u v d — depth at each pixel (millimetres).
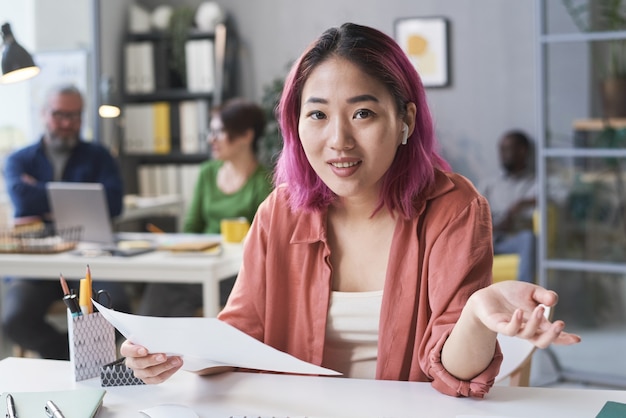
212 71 5812
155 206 5316
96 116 5605
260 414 1202
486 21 5555
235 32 6062
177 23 5895
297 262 1522
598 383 3762
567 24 3740
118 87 5914
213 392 1314
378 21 5758
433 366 1280
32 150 3879
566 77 3766
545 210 3850
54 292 3375
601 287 3777
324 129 1361
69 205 3309
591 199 3762
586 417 1156
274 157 1643
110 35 5840
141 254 3072
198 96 5855
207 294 2867
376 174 1367
